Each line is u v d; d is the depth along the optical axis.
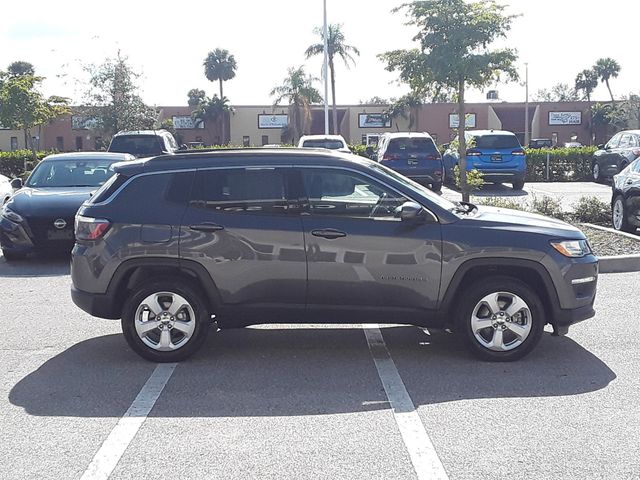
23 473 4.66
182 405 5.82
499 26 13.32
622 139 23.88
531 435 5.17
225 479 4.54
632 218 13.56
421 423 5.41
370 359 6.98
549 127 55.44
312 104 51.94
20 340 7.71
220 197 6.82
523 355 6.81
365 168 6.84
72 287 7.07
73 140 48.41
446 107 52.94
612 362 6.81
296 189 6.80
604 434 5.18
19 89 30.14
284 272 6.73
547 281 6.71
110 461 4.81
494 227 6.76
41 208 11.73
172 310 6.80
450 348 7.30
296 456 4.86
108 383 6.36
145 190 6.88
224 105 53.72
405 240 6.68
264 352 7.22
